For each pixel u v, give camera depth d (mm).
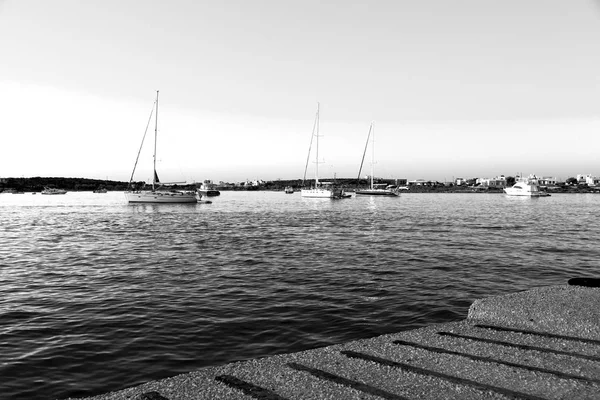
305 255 18984
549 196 145750
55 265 16578
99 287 12641
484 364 5438
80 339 8164
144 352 7539
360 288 12359
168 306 10492
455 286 12625
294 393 4762
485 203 91250
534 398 4473
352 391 4758
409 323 9133
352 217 46500
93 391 6172
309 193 104562
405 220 41625
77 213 54562
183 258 18250
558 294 8531
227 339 8188
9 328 8805
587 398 4449
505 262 16922
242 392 4840
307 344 7926
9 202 94750
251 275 14406
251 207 71438
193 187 88062
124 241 24812
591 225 35594
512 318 7340
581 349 5902
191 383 5152
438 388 4770
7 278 14055
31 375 6629
